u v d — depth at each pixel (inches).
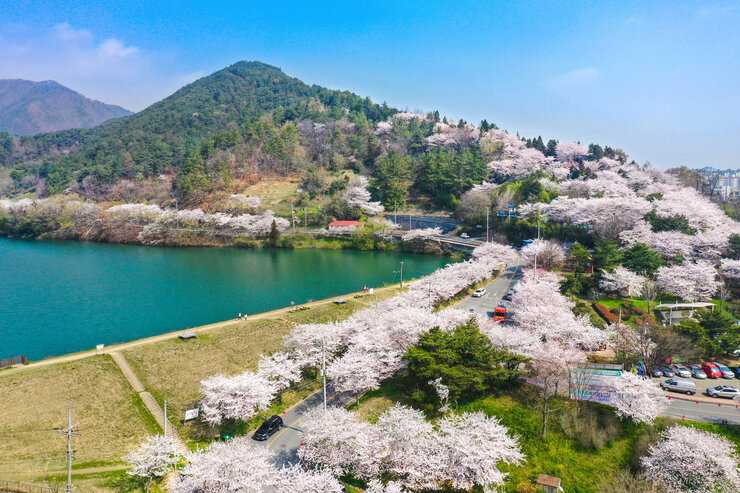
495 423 1646.2
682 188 6924.2
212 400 1839.3
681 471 1471.5
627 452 1665.8
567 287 3366.1
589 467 1609.3
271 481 1378.0
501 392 2046.0
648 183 7268.7
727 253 3973.9
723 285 3339.1
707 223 4566.9
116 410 2007.9
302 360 2279.8
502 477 1496.1
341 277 5098.4
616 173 7741.1
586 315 2721.5
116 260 6092.5
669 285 3235.7
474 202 6865.2
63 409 1968.5
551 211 5487.2
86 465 1601.9
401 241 6796.3
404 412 1678.2
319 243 7086.6
